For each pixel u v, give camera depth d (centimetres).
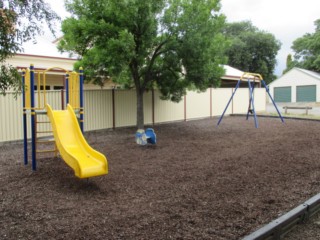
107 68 992
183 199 432
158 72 1157
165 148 822
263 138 981
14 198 442
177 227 342
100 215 377
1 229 340
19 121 1012
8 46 296
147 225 347
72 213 384
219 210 390
